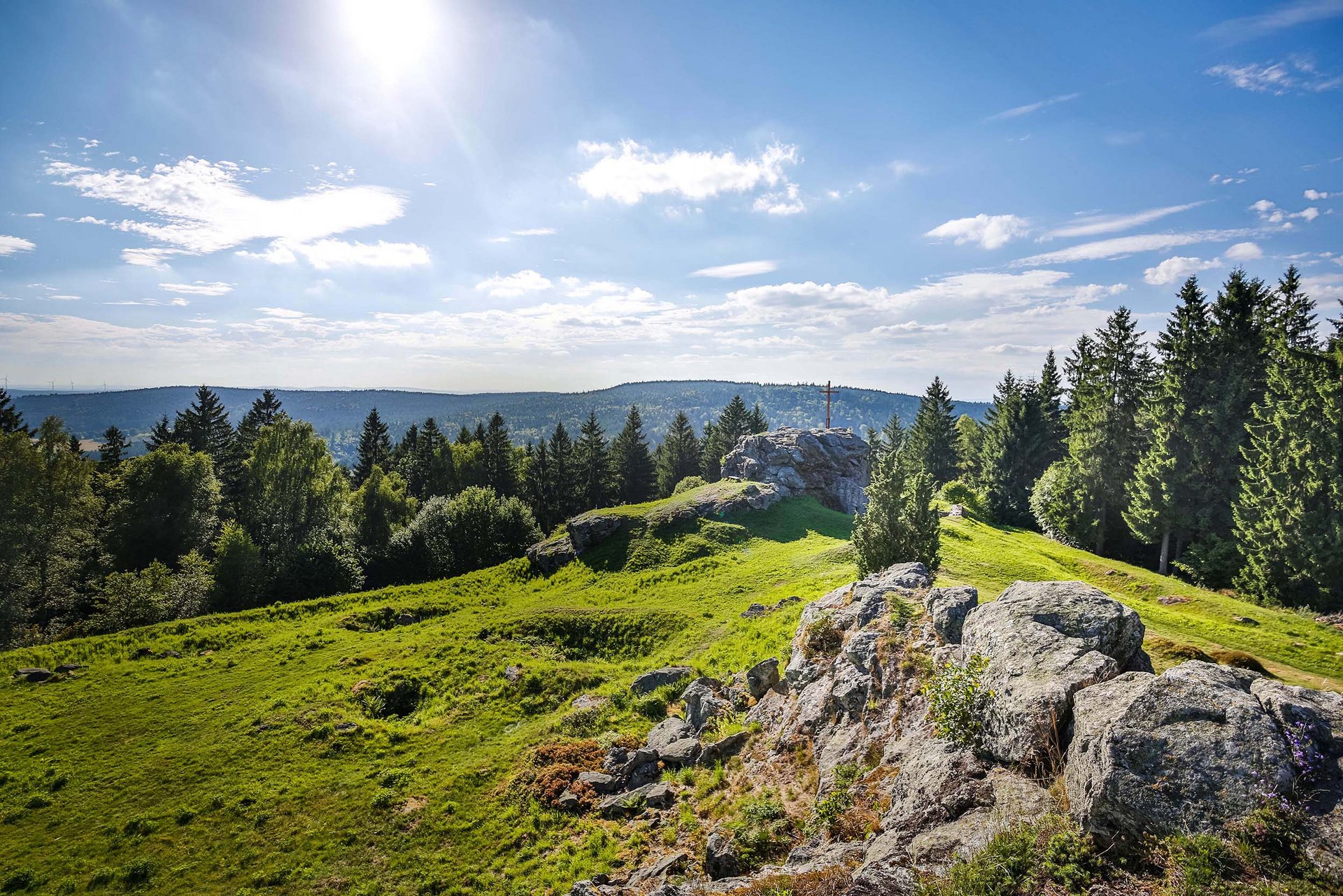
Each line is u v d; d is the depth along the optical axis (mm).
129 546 73188
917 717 15391
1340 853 7469
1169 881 7891
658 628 39000
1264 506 47094
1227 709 9242
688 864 15867
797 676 21500
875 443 85875
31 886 20172
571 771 23438
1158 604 38594
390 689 33844
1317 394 44625
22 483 64312
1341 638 30969
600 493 125750
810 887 10523
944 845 10281
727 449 138750
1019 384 99000
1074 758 10086
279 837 21891
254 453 85562
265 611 49938
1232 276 57906
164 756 27625
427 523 83688
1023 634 13438
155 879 20203
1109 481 66938
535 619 41688
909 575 22516
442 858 20250
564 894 16797
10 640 58438
